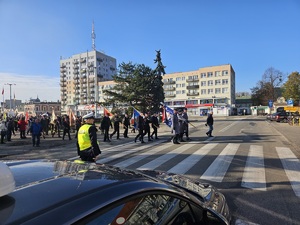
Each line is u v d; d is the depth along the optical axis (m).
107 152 11.73
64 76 146.75
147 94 47.19
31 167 2.40
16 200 1.64
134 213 1.92
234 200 5.16
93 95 133.12
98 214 1.67
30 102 143.88
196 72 109.62
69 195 1.74
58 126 21.70
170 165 8.52
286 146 12.63
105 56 142.75
